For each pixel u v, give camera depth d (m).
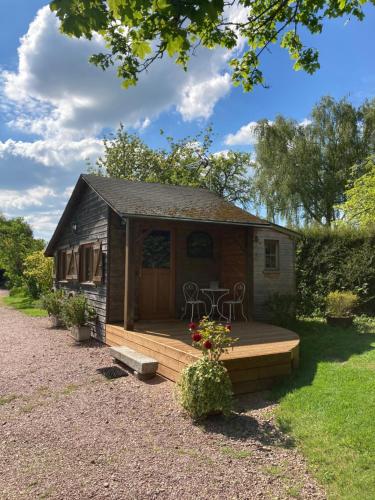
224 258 9.90
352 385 4.82
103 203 9.14
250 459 3.39
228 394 4.32
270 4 3.80
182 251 9.45
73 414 4.55
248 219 8.82
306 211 18.83
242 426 4.12
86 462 3.36
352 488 2.85
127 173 25.33
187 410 4.38
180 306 9.30
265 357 5.35
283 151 18.95
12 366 6.85
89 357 7.48
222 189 24.22
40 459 3.43
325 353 6.66
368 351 6.61
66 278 12.14
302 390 4.88
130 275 7.55
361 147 18.36
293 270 10.85
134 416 4.46
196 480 3.05
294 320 9.97
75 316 9.21
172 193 10.12
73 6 2.36
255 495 2.85
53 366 6.81
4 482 3.05
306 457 3.38
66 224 12.66
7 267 24.73
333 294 9.87
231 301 9.05
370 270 10.91
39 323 12.45
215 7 2.31
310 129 19.02
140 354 6.45
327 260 11.69
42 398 5.14
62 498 2.81
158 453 3.52
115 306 8.74
